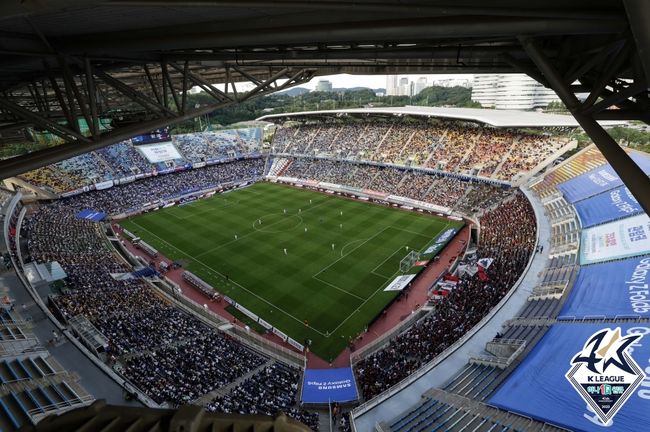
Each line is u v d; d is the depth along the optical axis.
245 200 70.19
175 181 78.00
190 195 73.44
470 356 24.06
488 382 20.89
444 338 27.94
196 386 23.59
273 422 3.23
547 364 20.80
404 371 25.19
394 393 21.28
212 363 26.86
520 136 66.00
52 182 66.44
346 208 63.72
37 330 24.95
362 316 35.22
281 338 32.97
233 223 58.78
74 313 30.73
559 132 65.62
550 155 59.69
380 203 66.06
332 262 45.19
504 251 40.97
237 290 40.28
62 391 18.02
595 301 25.73
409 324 33.38
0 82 18.42
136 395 19.89
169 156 83.75
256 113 147.88
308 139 91.06
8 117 25.58
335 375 26.09
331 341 32.28
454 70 14.64
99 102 29.89
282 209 64.25
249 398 22.39
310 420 20.95
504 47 10.16
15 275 32.81
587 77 11.33
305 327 34.12
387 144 79.12
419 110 80.19
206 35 10.09
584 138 68.56
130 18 9.47
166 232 56.31
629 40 6.55
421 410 19.58
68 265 40.50
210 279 42.81
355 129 87.19
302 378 26.70
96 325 29.22
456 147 70.56
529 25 6.69
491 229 49.03
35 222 52.88
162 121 17.31
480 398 19.66
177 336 30.27
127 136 16.00
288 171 85.00
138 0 5.66
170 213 64.50
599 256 31.77
